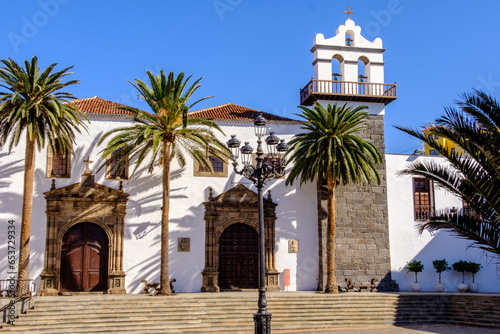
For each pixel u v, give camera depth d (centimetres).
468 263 3788
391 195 3872
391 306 3088
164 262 3127
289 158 3538
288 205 3684
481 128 1703
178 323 2705
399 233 3825
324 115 3381
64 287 3291
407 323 2969
